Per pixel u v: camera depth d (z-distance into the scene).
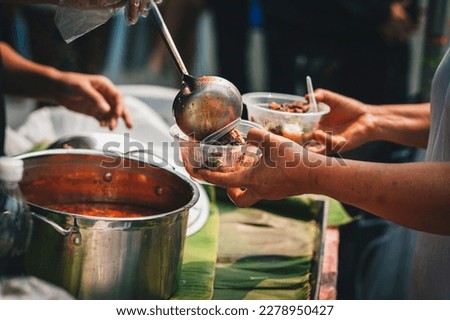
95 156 1.83
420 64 3.43
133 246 1.50
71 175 1.84
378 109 2.14
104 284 1.51
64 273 1.49
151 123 2.61
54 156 1.79
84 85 2.25
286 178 1.55
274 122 1.96
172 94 3.07
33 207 1.47
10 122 3.06
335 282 1.90
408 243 2.72
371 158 3.17
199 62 4.72
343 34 3.59
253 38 5.06
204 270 1.80
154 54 4.67
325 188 1.54
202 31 4.69
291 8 3.65
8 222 1.38
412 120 2.13
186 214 1.61
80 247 1.47
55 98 2.28
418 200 1.49
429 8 3.05
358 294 2.81
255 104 2.09
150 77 4.70
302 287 1.82
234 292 1.77
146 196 1.86
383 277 2.77
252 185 1.59
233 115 1.66
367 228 2.85
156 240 1.53
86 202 1.87
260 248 2.00
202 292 1.70
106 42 3.71
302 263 1.93
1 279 1.25
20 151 2.43
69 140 2.19
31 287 1.26
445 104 1.68
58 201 1.85
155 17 1.69
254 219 2.17
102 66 3.68
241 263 1.91
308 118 1.96
